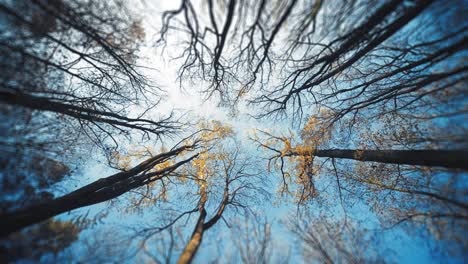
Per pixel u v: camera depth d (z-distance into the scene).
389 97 7.15
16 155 5.05
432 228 5.84
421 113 6.38
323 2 4.96
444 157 4.98
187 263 4.91
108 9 5.29
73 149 6.96
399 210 7.25
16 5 4.48
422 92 6.20
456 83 4.89
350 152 7.99
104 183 7.35
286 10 4.99
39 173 5.64
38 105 5.39
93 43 5.85
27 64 5.01
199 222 7.02
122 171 8.27
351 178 8.87
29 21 4.71
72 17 4.98
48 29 5.01
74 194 6.60
